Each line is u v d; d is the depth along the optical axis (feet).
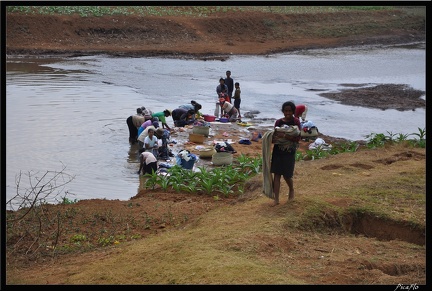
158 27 198.70
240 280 24.72
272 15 228.43
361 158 51.72
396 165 48.52
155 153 63.16
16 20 177.88
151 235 37.35
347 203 35.94
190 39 199.93
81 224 40.16
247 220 33.45
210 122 85.35
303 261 27.96
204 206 44.68
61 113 86.12
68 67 141.79
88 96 102.17
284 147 34.81
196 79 131.13
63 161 62.18
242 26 215.72
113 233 38.47
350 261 27.96
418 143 61.00
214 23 210.79
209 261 26.76
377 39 236.22
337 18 246.27
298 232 32.14
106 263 29.07
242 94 114.11
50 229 38.60
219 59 171.22
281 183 41.27
